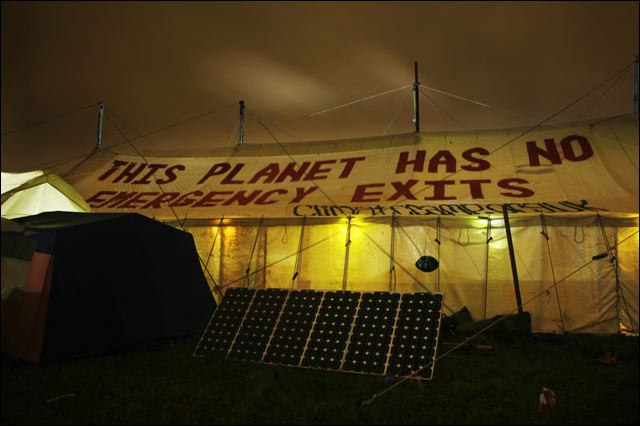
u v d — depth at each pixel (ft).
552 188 48.11
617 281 40.83
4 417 23.21
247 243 47.70
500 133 59.16
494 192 48.14
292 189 53.26
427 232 44.29
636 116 56.39
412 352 29.53
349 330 31.83
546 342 36.42
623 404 24.30
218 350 33.55
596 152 52.65
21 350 31.76
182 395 25.96
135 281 36.06
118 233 36.22
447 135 60.34
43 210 47.73
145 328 35.47
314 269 45.65
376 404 24.59
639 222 41.14
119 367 30.73
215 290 47.14
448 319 38.70
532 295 41.70
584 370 29.66
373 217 45.29
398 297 32.58
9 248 34.40
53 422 22.71
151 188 57.36
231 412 23.79
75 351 32.07
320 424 22.54
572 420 22.56
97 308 33.63
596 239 41.55
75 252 33.53
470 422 22.52
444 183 50.67
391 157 57.47
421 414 23.38
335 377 28.68
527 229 42.80
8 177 50.01
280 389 26.76
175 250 39.78
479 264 43.04
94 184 59.88
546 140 56.29
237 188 55.06
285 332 33.12
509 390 26.37
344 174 55.16
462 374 29.01
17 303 32.91
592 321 40.45
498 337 36.14
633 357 32.40
